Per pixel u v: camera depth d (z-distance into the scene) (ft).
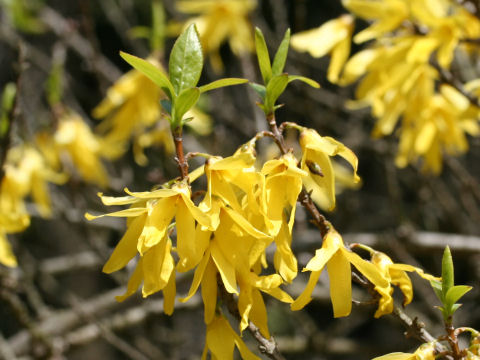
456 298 1.04
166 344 2.76
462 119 1.59
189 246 1.01
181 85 1.07
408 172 2.72
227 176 1.03
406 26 1.47
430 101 1.63
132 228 1.04
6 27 2.65
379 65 1.51
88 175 2.11
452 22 1.40
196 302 2.23
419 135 1.63
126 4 2.83
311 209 1.06
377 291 1.07
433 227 2.66
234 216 1.00
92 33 2.37
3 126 1.51
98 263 2.43
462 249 2.04
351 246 1.08
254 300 1.05
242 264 1.02
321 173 1.05
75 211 2.27
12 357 2.01
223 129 2.61
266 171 1.03
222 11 2.10
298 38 1.57
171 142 2.10
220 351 1.05
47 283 2.32
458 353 1.04
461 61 2.10
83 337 2.11
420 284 2.36
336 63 1.56
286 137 2.23
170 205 1.03
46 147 2.08
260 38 1.08
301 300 1.02
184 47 1.07
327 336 2.38
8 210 1.79
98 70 2.39
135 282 1.04
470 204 2.24
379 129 1.63
